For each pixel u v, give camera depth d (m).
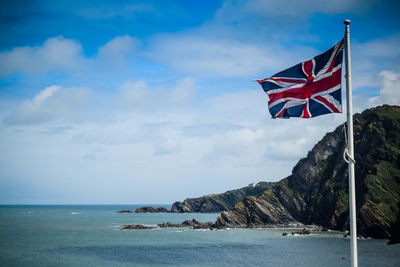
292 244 106.38
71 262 74.56
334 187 179.50
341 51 20.31
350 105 18.66
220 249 95.50
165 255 84.69
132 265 71.19
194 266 69.75
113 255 84.50
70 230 153.25
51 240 115.69
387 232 124.56
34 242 110.00
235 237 128.38
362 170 168.75
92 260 77.19
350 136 18.50
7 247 98.25
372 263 70.31
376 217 128.00
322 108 20.56
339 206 162.62
